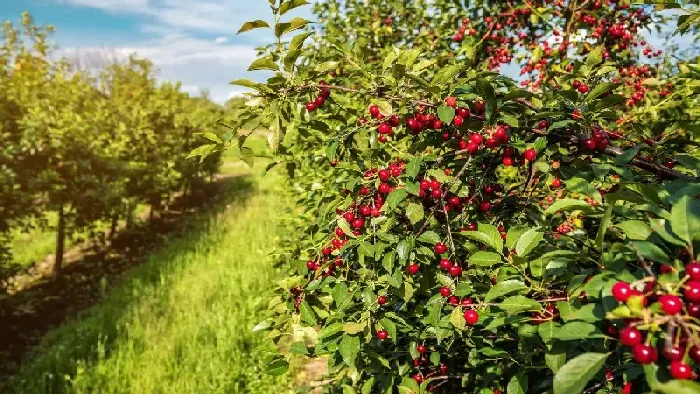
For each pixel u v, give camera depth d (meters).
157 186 13.28
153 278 8.93
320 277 2.29
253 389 5.06
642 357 0.99
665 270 1.16
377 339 2.64
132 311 7.04
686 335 0.99
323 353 2.11
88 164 9.60
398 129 2.50
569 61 3.76
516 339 2.18
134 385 5.04
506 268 1.71
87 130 10.30
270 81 2.04
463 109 1.99
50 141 8.63
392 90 2.18
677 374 0.94
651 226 1.23
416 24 5.59
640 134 2.07
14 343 6.86
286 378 5.23
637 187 1.30
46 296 8.63
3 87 8.42
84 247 11.77
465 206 2.21
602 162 1.86
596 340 1.61
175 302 7.40
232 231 11.28
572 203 1.46
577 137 1.90
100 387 5.12
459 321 1.80
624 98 1.75
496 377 2.39
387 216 2.13
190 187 17.80
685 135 2.53
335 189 3.24
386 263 1.92
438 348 2.68
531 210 2.37
